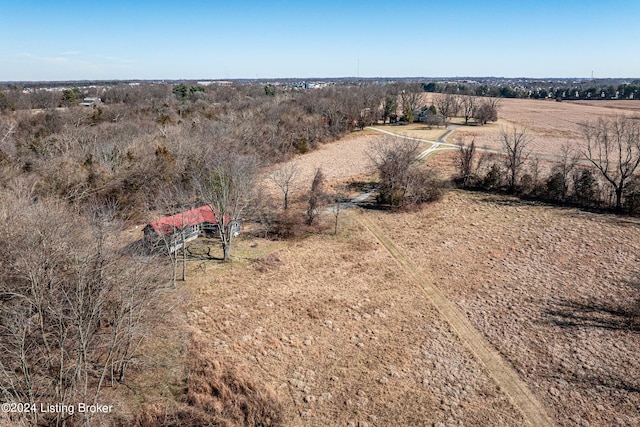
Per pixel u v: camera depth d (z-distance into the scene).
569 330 34.62
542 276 43.06
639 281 41.19
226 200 48.12
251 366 29.95
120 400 25.23
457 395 28.22
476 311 37.53
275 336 33.50
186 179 57.88
